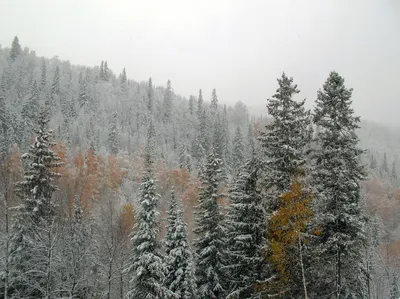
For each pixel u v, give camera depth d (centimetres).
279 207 2075
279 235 1908
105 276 2605
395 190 10600
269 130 2227
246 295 2200
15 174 2672
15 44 18225
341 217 1973
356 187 1983
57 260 2041
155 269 2072
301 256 1872
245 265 2248
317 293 2128
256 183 2278
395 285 4034
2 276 1923
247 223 2211
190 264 2283
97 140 10019
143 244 2098
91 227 2622
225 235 2466
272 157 2167
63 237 2184
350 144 2034
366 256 2653
